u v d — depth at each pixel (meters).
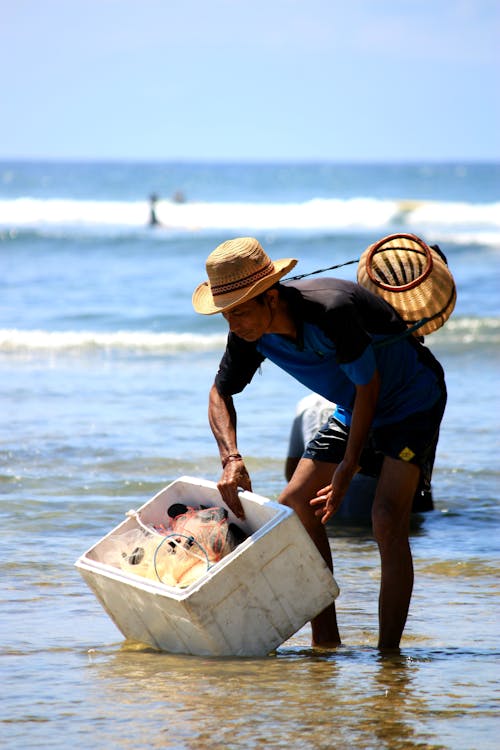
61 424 30.47
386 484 13.14
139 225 149.75
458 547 19.38
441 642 13.66
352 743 9.77
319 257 95.94
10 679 11.80
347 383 12.82
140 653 12.93
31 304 64.44
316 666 12.36
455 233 134.00
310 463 13.59
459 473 25.38
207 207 178.00
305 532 12.16
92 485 23.67
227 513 13.61
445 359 43.84
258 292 11.61
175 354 46.84
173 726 10.23
